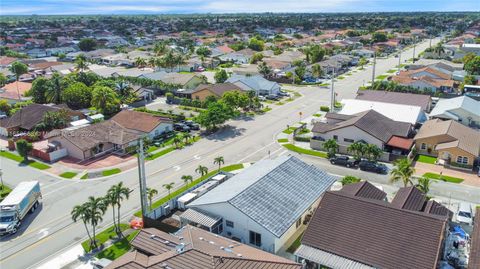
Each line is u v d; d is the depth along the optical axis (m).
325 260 41.91
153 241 44.16
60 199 62.62
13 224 53.28
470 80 129.25
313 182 57.66
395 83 126.75
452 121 83.50
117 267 38.88
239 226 48.88
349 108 96.88
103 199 50.59
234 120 101.62
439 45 198.62
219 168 71.44
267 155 78.44
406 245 41.34
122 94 117.19
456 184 65.06
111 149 83.50
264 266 39.28
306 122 98.56
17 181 69.12
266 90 123.88
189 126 95.19
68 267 46.34
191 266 38.00
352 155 78.19
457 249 46.34
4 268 46.44
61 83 116.81
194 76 134.12
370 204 45.81
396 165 63.59
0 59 179.50
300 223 52.69
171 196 62.22
